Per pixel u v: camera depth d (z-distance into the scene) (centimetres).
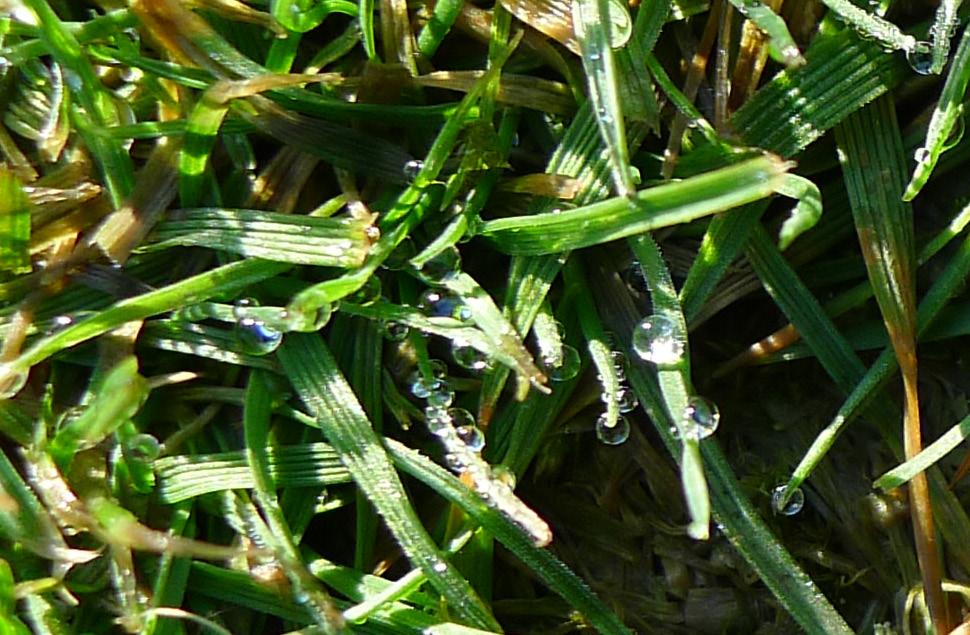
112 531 27
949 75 28
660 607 29
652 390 28
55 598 28
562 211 28
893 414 28
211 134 28
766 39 28
